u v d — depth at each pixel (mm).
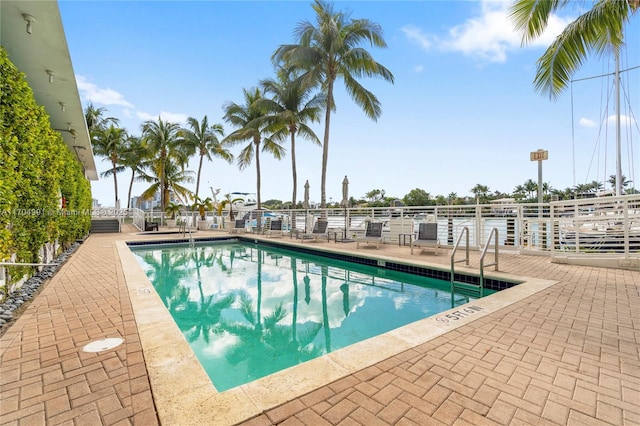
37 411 1753
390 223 9898
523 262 6297
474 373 2102
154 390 1932
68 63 5668
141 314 3359
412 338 2652
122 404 1817
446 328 2873
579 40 6477
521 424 1611
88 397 1887
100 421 1672
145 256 9984
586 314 3246
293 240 11500
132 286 4586
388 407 1747
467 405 1765
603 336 2695
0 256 3799
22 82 4375
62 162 6883
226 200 19312
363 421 1634
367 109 14312
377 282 6473
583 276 4973
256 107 16703
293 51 13492
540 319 3105
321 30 13609
